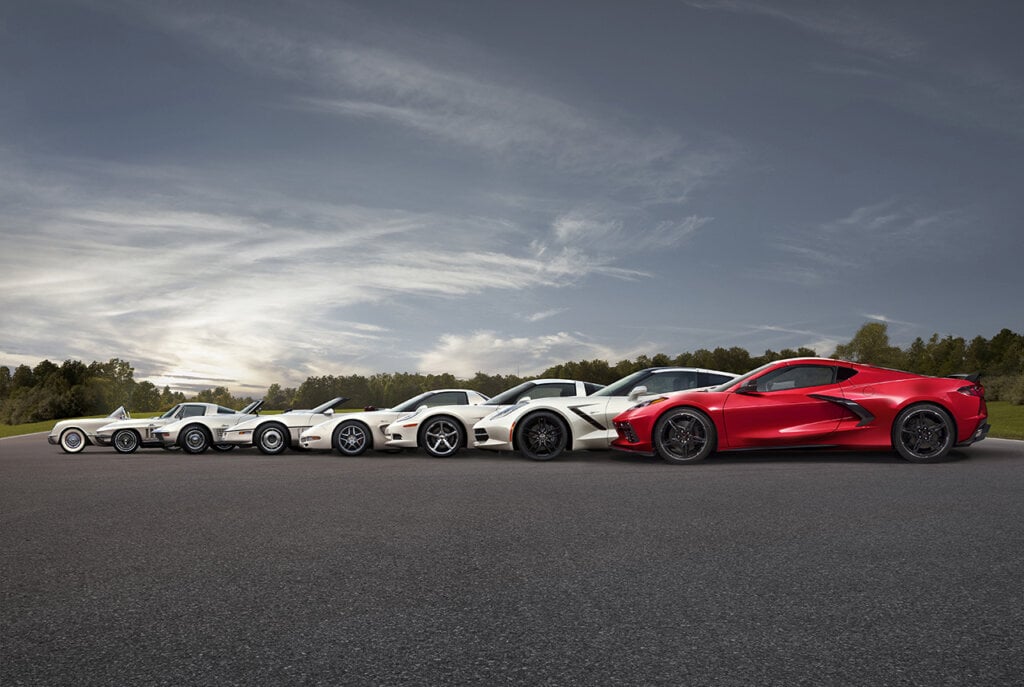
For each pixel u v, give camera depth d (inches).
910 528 186.1
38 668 98.8
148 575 148.2
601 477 306.2
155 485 306.3
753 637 107.5
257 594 133.0
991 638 106.1
